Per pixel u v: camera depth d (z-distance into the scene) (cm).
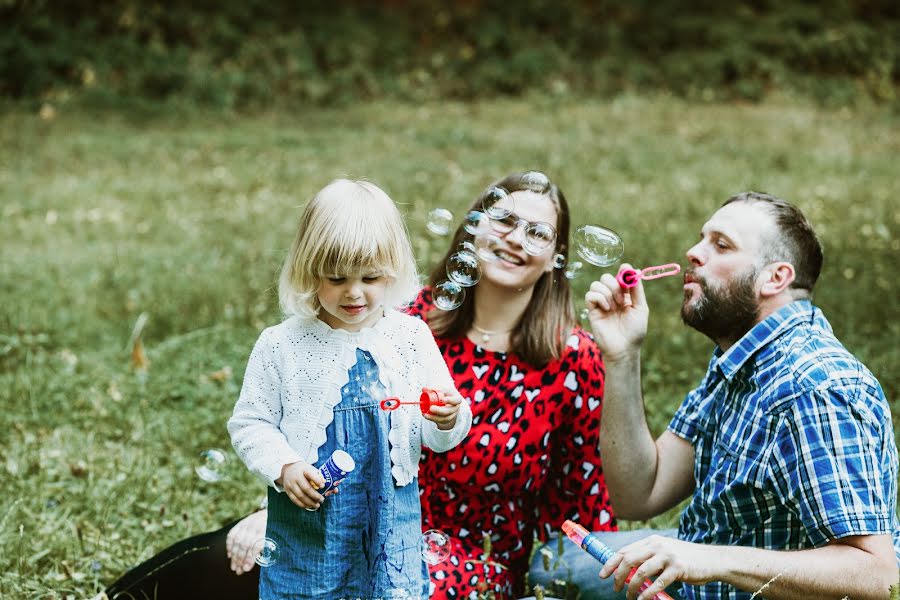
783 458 233
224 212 891
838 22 1798
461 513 295
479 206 299
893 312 555
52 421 450
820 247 250
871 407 230
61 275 683
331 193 238
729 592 243
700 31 1806
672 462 279
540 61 1741
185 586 281
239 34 1744
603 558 241
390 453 246
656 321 556
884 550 223
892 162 1103
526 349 289
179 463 406
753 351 245
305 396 244
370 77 1722
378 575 241
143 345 555
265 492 382
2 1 1631
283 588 245
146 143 1289
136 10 1725
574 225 773
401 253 241
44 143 1258
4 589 305
